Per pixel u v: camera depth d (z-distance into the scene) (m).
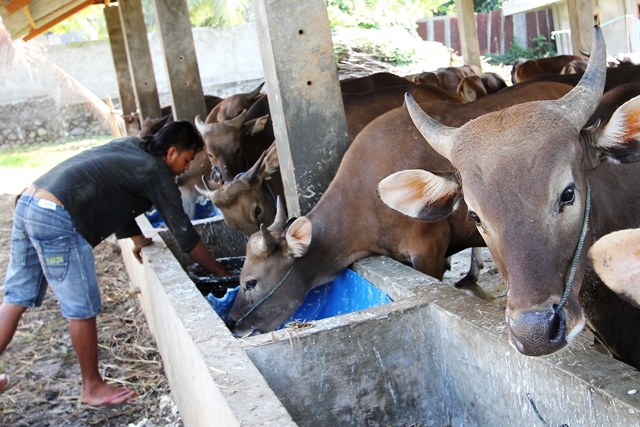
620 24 18.30
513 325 2.10
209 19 23.25
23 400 5.05
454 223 4.35
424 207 2.95
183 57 8.31
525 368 2.48
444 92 6.09
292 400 2.99
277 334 3.01
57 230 4.40
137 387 5.04
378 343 3.08
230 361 2.79
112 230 4.74
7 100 20.00
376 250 4.32
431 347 3.15
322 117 4.47
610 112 3.38
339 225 4.27
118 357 5.62
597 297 2.86
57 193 4.39
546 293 2.10
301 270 4.30
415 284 3.47
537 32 27.64
